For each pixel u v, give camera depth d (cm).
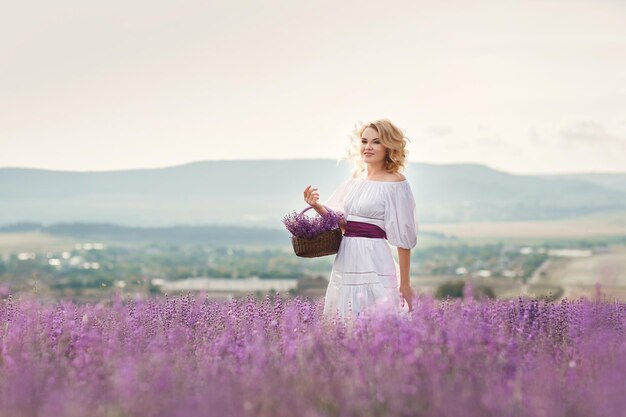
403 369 564
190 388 578
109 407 545
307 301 842
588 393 560
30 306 873
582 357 667
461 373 577
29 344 714
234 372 606
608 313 820
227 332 730
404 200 843
